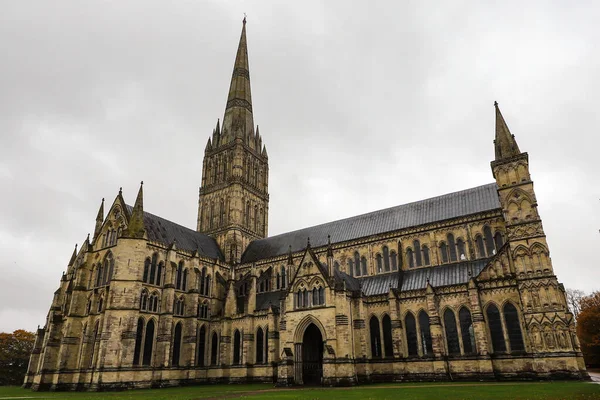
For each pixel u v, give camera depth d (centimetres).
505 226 6556
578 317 11381
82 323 7756
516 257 5909
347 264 8369
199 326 8375
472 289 5969
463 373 5781
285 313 6706
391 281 7394
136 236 7662
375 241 8131
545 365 5278
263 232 11719
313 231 9775
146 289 7675
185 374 7738
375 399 3547
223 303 8331
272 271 9244
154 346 7550
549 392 3641
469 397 3488
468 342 5928
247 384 7150
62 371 7256
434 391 4225
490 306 5944
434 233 7494
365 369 6222
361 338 6388
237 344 7906
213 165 11850
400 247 7719
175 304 8088
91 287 7981
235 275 9844
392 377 6225
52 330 7750
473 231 7125
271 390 5431
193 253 8694
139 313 7400
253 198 11581
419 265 7538
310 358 6750
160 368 7331
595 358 11362
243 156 11550
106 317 7006
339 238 8944
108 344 6881
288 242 9962
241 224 10806
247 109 12506
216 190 11381
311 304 6488
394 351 6281
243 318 7900
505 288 5869
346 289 6450
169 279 7981
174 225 9619
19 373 11194
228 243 10394
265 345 7544
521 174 6244
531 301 5600
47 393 6131
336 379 5872
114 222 8169
